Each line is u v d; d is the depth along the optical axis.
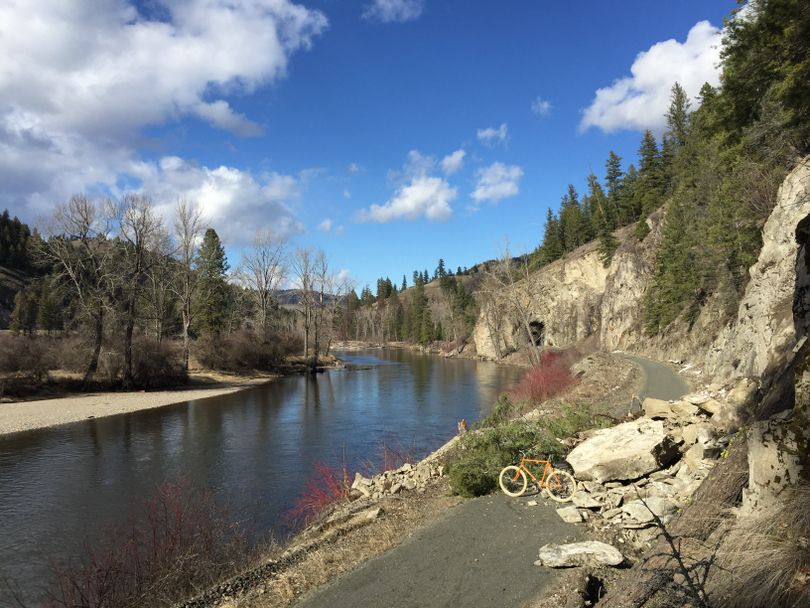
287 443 20.75
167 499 11.20
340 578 6.74
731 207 27.98
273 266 61.75
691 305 38.00
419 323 126.62
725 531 4.28
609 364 30.98
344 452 18.86
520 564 6.28
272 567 7.58
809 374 4.08
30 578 9.41
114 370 39.41
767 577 3.53
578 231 92.44
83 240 39.25
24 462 17.91
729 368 19.22
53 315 74.38
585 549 6.07
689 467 7.69
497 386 40.31
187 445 20.52
